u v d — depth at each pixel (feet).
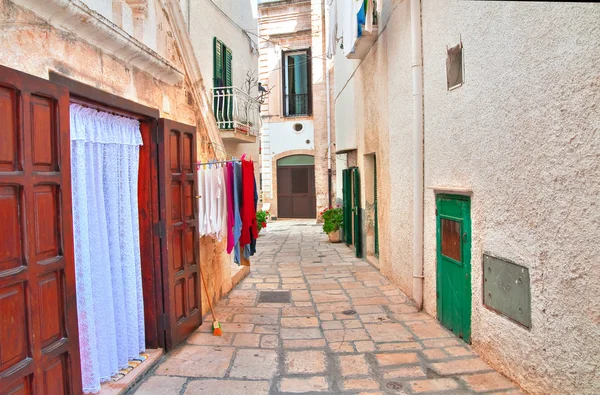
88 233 10.53
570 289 9.37
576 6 8.92
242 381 12.09
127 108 11.62
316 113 55.42
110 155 11.83
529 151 10.71
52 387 8.36
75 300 9.02
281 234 46.80
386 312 18.42
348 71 35.68
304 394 11.32
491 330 12.76
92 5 10.41
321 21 53.72
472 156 13.73
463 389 11.43
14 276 7.39
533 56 10.41
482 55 12.87
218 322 16.29
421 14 18.04
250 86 44.78
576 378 9.25
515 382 11.55
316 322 17.31
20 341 7.57
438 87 16.38
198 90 18.22
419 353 13.92
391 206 22.97
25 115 7.65
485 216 13.00
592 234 8.71
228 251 17.66
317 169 56.03
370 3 23.91
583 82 8.81
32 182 7.82
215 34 34.81
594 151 8.59
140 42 12.15
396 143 21.62
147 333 13.94
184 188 15.17
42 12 8.52
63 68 9.21
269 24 59.21
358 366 13.05
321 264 29.81
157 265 13.89
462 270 14.66
